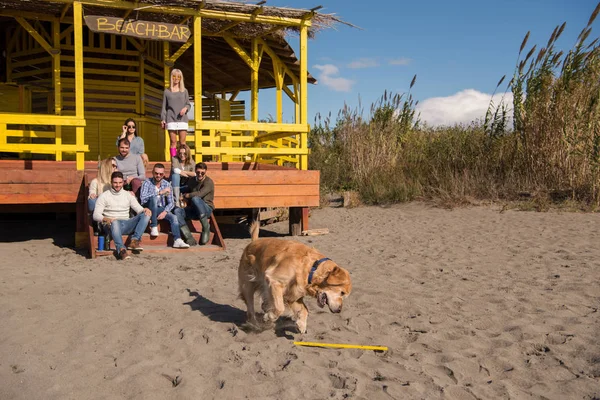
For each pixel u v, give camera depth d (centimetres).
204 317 523
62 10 1070
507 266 740
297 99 1509
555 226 1032
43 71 1321
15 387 372
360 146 1636
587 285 630
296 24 1057
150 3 964
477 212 1228
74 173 889
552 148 1334
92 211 827
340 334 487
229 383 379
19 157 1312
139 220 808
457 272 709
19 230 1030
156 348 443
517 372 406
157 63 1431
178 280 660
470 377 399
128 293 594
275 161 1475
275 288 457
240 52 1252
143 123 1385
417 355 437
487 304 567
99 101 1345
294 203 1012
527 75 1367
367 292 611
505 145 1466
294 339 474
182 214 883
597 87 1285
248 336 475
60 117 917
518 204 1267
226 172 966
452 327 500
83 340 456
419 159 1611
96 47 1331
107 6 941
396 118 1670
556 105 1313
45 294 583
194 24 1002
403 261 782
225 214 1177
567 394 373
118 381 381
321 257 470
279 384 379
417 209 1322
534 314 532
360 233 1048
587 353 438
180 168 938
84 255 806
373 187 1484
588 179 1274
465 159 1509
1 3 1011
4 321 498
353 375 395
